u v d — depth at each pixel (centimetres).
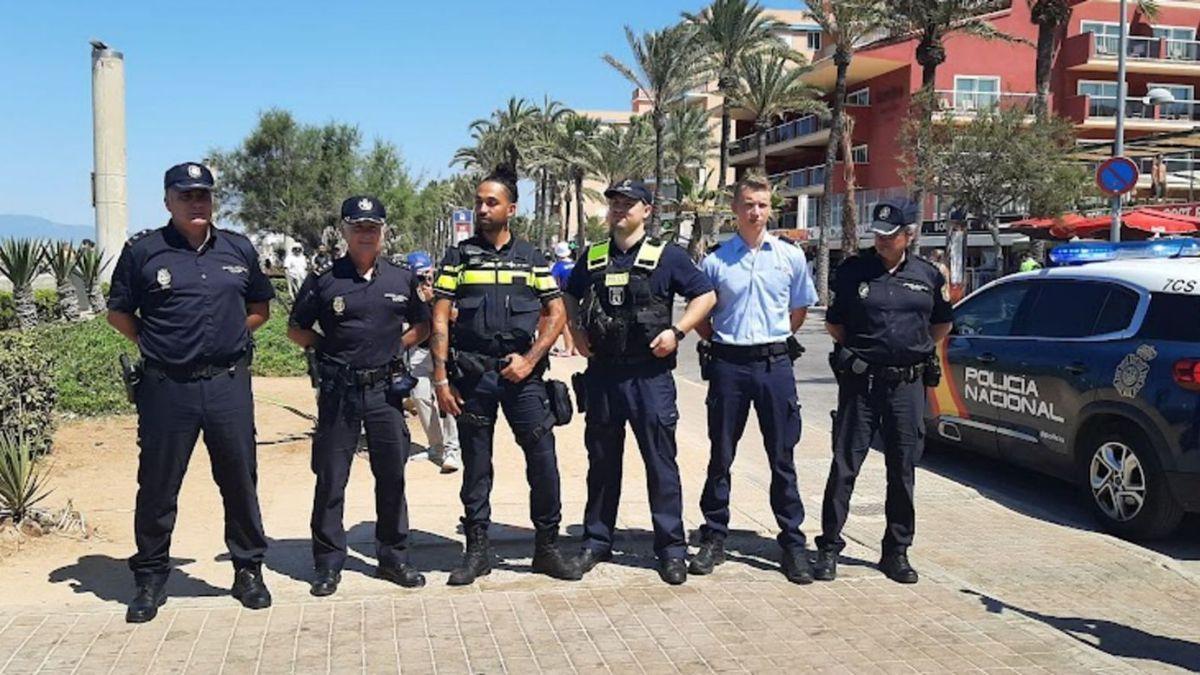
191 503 680
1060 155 2509
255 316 494
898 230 524
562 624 464
